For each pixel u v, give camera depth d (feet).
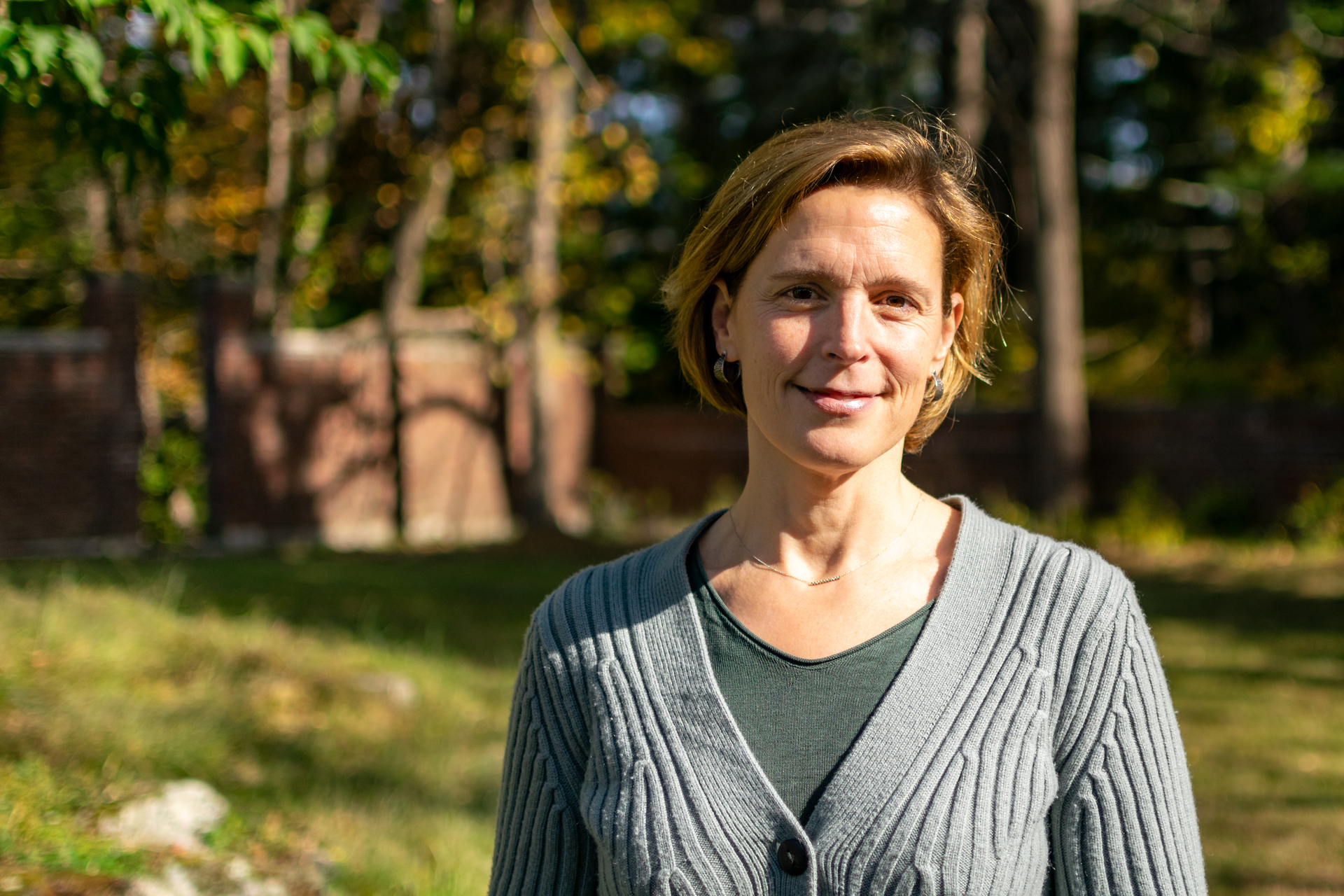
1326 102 48.85
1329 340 54.44
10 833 11.10
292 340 51.34
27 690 15.60
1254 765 19.07
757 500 4.86
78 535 44.91
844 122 4.74
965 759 4.31
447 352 56.80
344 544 51.39
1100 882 4.41
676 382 68.49
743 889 4.37
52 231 52.06
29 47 9.59
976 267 4.83
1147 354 60.54
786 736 4.48
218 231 47.88
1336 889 14.30
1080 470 47.34
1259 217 52.65
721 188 4.77
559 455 60.85
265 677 19.49
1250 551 41.19
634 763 4.56
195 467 52.90
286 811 14.05
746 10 67.67
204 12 10.34
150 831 12.26
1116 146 69.51
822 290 4.54
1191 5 57.31
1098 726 4.42
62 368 44.68
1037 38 46.44
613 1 50.49
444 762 17.63
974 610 4.53
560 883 4.93
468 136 46.06
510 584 36.42
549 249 50.19
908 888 4.21
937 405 5.19
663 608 4.79
